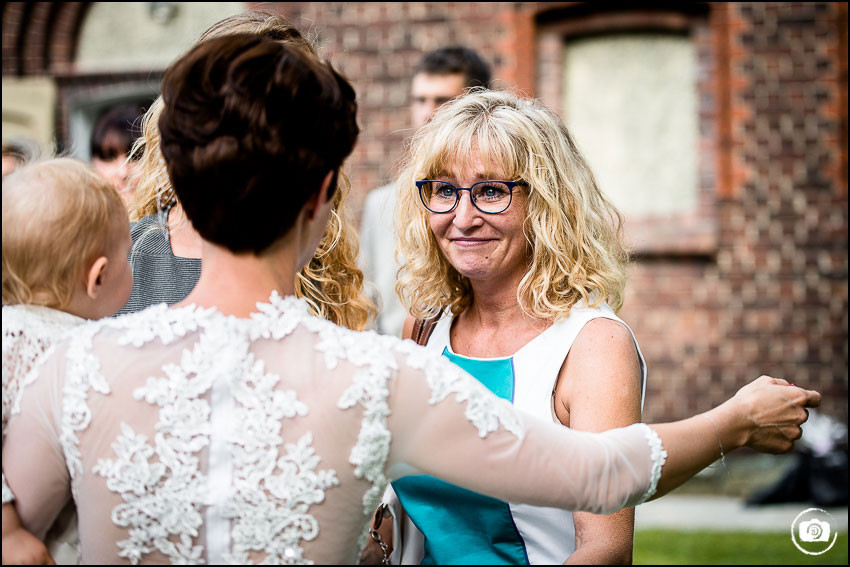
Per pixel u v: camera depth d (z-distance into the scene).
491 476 1.46
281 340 1.47
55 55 8.33
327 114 1.47
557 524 1.97
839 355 7.29
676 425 1.60
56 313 1.64
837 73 7.32
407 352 1.49
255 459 1.41
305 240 1.57
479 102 2.16
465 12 7.70
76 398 1.44
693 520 5.74
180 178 1.44
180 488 1.41
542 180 2.05
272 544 1.41
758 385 1.71
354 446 1.43
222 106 1.42
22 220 1.61
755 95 7.43
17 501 1.46
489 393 1.53
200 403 1.42
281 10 7.89
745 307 7.38
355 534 1.46
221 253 1.50
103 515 1.43
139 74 8.27
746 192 7.42
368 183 7.75
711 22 7.56
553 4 7.65
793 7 7.38
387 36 7.76
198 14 8.27
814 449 6.11
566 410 2.02
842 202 7.32
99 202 1.66
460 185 2.10
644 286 7.46
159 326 1.46
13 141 4.18
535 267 2.10
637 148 7.78
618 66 7.80
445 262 2.29
